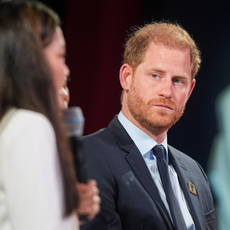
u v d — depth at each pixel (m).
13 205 2.06
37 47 2.33
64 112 2.62
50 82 2.36
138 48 4.70
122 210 4.16
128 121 4.68
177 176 4.87
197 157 9.15
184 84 4.66
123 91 4.95
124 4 9.23
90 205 2.59
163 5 9.27
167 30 4.73
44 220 2.04
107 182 4.21
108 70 9.16
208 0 9.30
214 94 9.20
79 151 2.59
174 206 4.32
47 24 2.46
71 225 2.35
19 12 2.40
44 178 2.09
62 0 8.72
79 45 9.05
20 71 2.28
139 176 4.34
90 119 9.11
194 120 9.23
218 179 8.83
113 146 4.52
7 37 2.31
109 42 9.18
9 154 2.08
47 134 2.19
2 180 2.13
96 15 9.13
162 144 4.76
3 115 2.27
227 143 8.85
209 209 4.99
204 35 9.30
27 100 2.27
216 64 9.23
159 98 4.47
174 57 4.56
